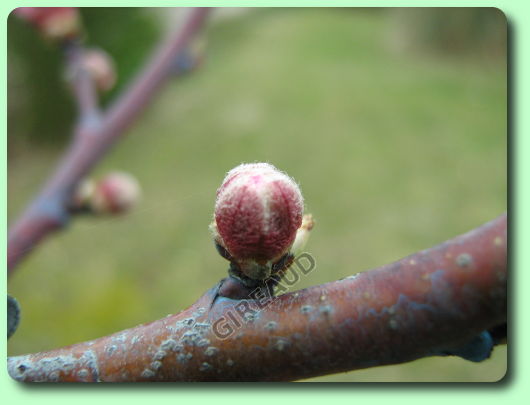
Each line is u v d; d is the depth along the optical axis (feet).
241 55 2.38
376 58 2.31
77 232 1.21
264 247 0.19
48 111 1.65
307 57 2.32
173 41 0.47
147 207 1.32
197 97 1.94
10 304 0.23
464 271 0.17
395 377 0.84
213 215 0.20
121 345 0.20
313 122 1.70
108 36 1.58
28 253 0.41
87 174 0.44
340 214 1.25
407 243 1.14
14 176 1.55
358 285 0.18
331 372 0.18
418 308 0.17
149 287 1.06
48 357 0.20
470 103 1.81
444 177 1.39
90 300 0.99
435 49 2.31
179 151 1.59
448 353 0.19
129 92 0.46
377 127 1.66
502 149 1.51
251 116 1.76
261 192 0.19
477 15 2.21
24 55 1.60
